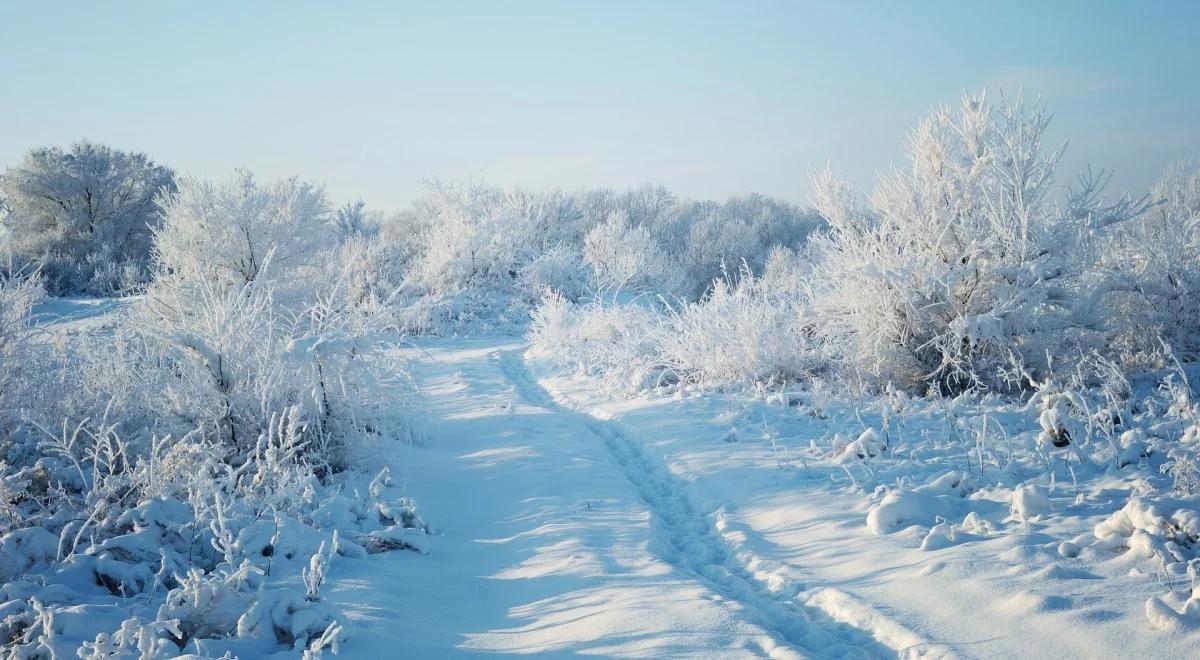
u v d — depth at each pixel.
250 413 7.98
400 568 5.81
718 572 5.75
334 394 8.45
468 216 29.47
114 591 5.11
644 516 7.09
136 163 41.81
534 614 4.98
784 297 14.45
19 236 36.94
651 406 11.62
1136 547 4.77
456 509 7.62
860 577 5.18
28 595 4.67
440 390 14.71
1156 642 3.69
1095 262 11.84
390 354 10.09
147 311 15.12
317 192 20.20
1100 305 11.44
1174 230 12.69
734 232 47.47
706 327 13.14
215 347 8.07
